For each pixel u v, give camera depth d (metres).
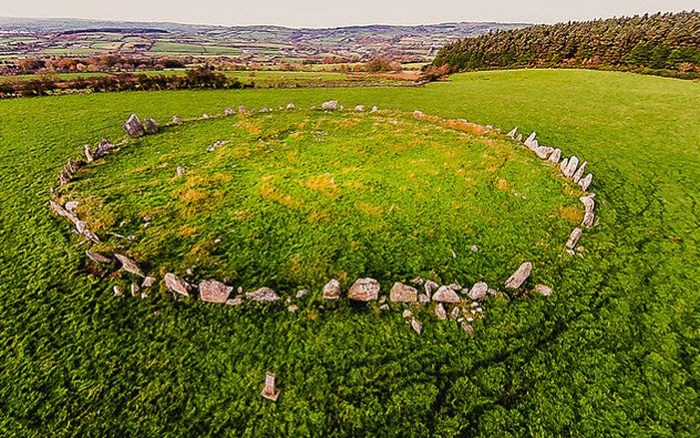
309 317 16.11
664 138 41.16
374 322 15.98
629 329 16.75
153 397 13.54
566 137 42.19
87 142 37.88
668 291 19.00
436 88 71.62
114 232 21.14
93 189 25.39
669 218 25.72
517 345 15.52
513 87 69.19
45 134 39.94
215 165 28.25
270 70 113.69
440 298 16.92
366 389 13.73
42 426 12.92
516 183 26.86
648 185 30.56
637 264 20.73
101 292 17.45
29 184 27.73
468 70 104.50
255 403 13.29
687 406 13.89
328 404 13.29
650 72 77.06
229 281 17.91
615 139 41.25
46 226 22.23
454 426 12.81
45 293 17.62
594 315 17.25
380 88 71.75
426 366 14.54
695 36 78.81
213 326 15.85
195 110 53.31
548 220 23.38
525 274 18.12
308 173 27.25
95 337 15.59
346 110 43.72
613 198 27.97
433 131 35.59
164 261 19.05
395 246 20.34
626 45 87.50
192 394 13.59
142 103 56.16
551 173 28.62
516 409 13.41
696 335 16.67
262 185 25.36
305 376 14.08
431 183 26.27
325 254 19.52
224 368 14.38
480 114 52.31
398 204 23.89
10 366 14.70
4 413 13.28
